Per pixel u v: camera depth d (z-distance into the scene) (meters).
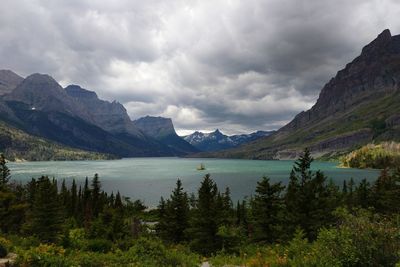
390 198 59.09
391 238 12.83
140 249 24.48
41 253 17.30
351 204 65.75
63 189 109.06
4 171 67.25
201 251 43.12
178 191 55.12
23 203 58.31
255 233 45.16
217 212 46.06
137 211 99.69
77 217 79.25
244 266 21.84
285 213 44.41
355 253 12.73
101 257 21.72
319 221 41.22
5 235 26.28
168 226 53.12
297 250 20.75
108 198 111.38
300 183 47.69
